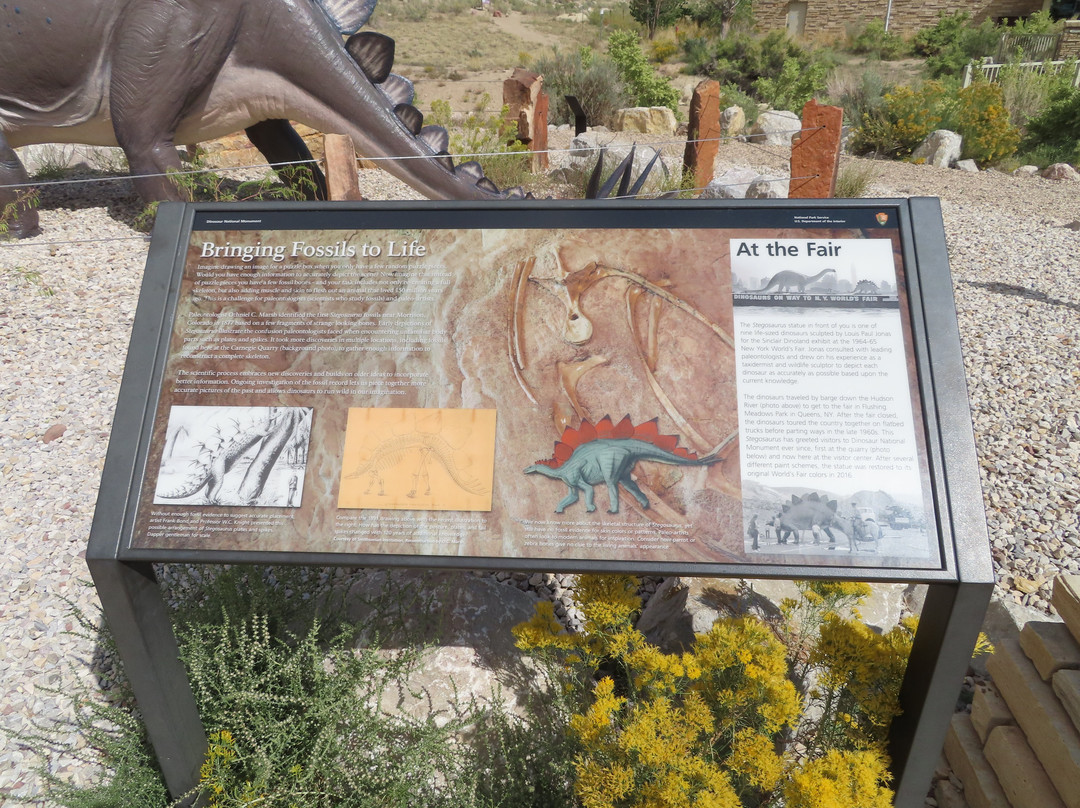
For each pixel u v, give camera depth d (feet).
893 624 8.45
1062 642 6.34
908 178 32.83
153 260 6.29
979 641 7.08
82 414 13.12
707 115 23.03
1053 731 5.97
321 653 7.41
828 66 70.44
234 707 7.11
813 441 5.58
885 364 5.71
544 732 7.11
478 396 5.87
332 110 18.37
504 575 10.52
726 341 5.85
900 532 5.36
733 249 6.06
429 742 6.73
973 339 15.69
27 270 17.39
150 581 6.01
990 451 12.03
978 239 23.00
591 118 42.55
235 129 19.51
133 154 18.42
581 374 5.86
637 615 9.63
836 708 6.73
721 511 5.50
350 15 19.06
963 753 7.02
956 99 39.37
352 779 6.59
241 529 5.65
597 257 6.14
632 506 5.57
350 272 6.25
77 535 10.69
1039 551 9.94
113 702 8.27
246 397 5.94
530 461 5.72
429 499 5.67
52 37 16.96
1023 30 73.87
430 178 18.90
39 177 23.06
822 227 6.06
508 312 6.07
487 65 80.69
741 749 5.57
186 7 16.78
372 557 5.54
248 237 6.38
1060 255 21.25
